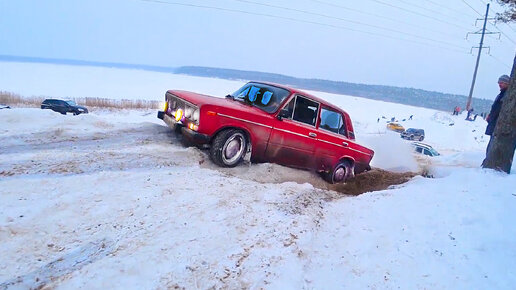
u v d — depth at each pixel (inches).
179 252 107.0
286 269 106.1
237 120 196.9
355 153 256.7
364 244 124.4
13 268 92.4
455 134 1386.6
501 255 114.7
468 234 128.6
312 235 130.3
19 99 1323.8
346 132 253.9
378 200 168.7
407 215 146.8
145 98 1961.1
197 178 169.8
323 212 154.6
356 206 162.4
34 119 244.7
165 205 137.0
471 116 1779.0
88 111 1131.3
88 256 100.8
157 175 166.2
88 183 147.4
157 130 253.6
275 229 129.6
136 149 200.2
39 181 143.5
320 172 251.6
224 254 109.3
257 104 221.6
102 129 241.0
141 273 95.6
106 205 130.7
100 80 3457.2
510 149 200.7
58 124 239.5
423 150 709.3
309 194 175.3
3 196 127.5
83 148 192.5
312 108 228.8
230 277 99.2
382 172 279.9
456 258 114.4
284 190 174.1
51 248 103.0
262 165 213.9
